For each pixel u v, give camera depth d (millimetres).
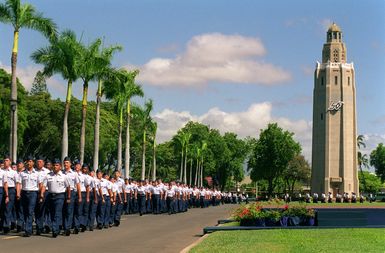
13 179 18844
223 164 133750
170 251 14648
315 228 20875
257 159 115312
